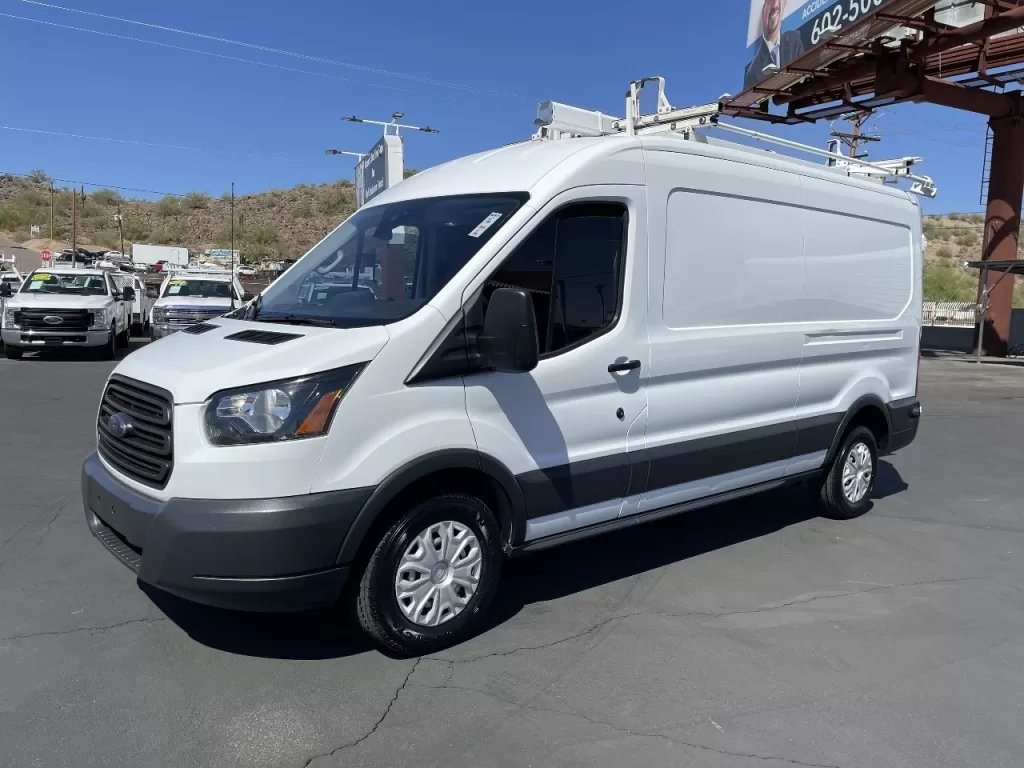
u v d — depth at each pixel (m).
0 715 3.40
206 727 3.36
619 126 5.86
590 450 4.56
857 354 6.38
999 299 24.56
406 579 3.93
